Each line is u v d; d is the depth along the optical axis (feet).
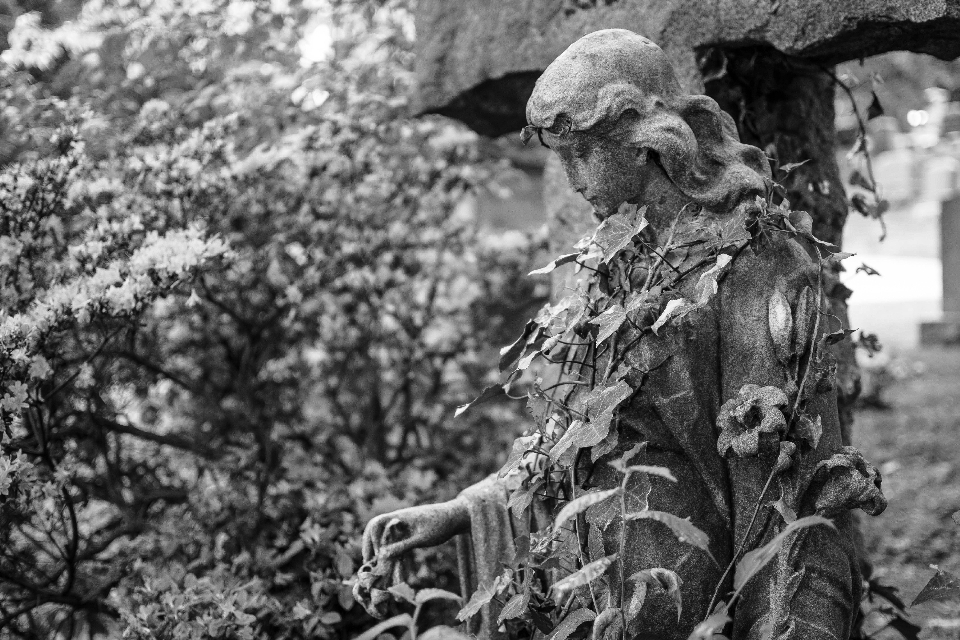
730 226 5.56
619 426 5.87
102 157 10.64
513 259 13.46
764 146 8.00
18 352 7.85
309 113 11.89
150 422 12.19
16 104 10.71
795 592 5.43
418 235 13.08
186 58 12.32
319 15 13.64
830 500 5.40
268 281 11.76
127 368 11.78
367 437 12.76
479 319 13.60
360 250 12.51
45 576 9.89
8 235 9.04
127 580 9.76
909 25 6.46
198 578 9.44
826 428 5.58
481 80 9.61
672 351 5.71
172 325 11.88
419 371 13.33
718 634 5.29
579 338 6.38
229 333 12.31
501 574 6.59
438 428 13.07
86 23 12.77
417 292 13.48
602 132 5.74
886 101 19.94
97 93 11.63
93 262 8.86
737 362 5.69
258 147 11.03
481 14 9.60
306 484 10.91
